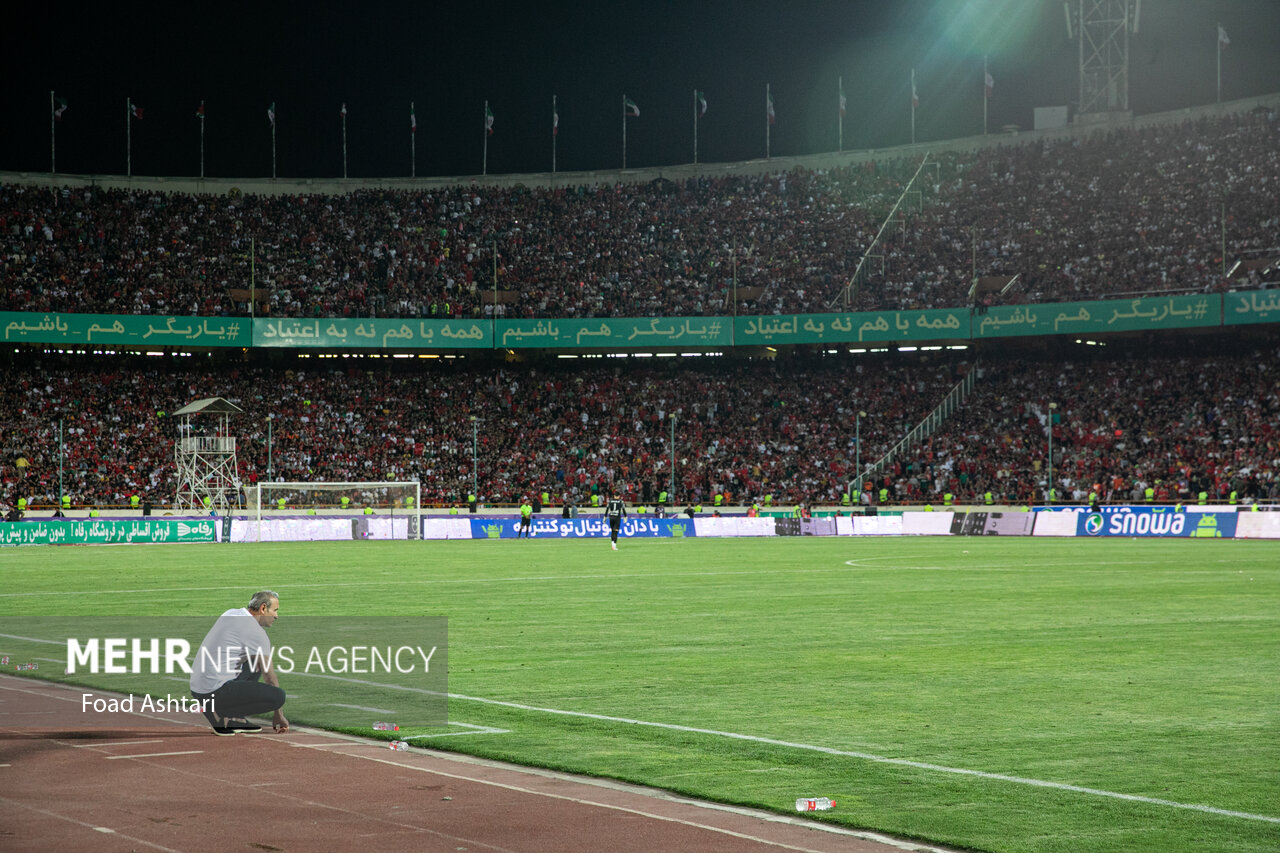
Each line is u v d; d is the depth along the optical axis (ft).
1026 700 42.01
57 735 34.58
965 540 174.60
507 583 95.96
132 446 213.87
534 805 27.14
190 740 34.01
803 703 41.42
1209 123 239.50
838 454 225.35
